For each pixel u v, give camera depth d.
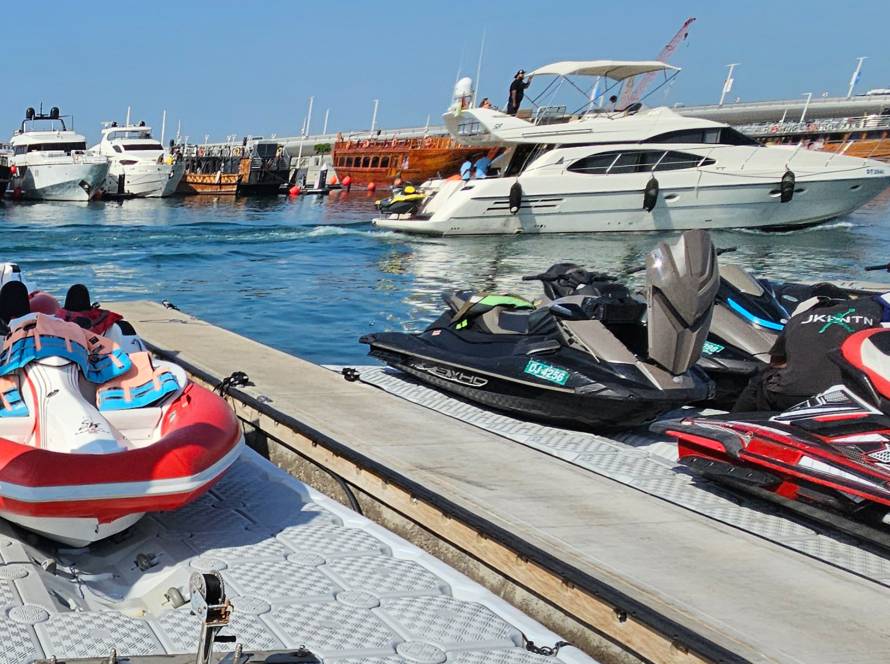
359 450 5.91
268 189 53.91
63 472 4.28
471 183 25.62
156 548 4.67
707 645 3.60
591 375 6.54
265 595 4.00
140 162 46.69
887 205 39.19
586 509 5.13
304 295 15.80
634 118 26.56
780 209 26.67
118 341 6.34
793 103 76.75
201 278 17.56
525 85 28.45
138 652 3.34
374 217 34.44
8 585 3.84
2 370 5.14
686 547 4.67
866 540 4.95
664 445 6.80
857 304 5.88
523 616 4.00
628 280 18.30
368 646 3.58
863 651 3.68
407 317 14.00
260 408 6.89
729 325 7.66
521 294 16.25
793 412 5.38
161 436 5.14
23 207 38.00
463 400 7.57
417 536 5.33
